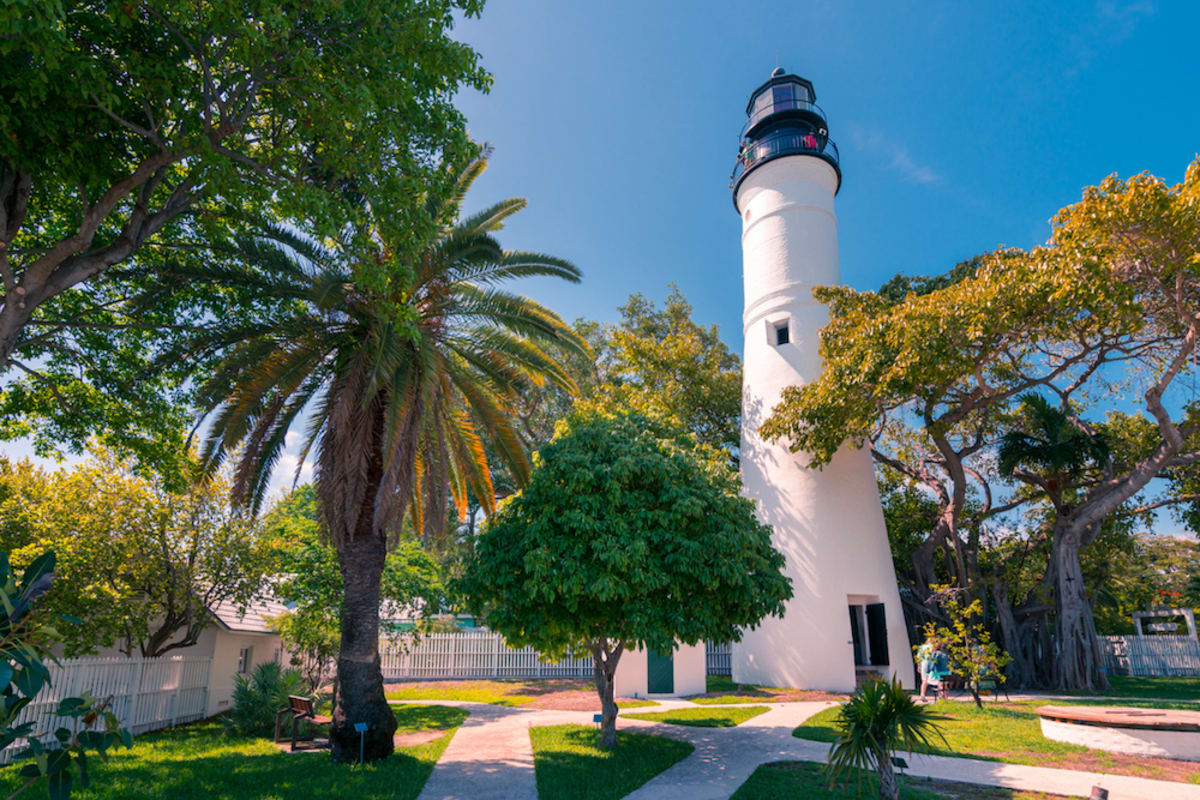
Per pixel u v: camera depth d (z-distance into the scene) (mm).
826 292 19984
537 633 10422
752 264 22609
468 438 13359
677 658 17188
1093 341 18016
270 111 9922
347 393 10242
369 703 10070
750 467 21234
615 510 10344
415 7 8516
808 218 21844
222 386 10438
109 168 8633
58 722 11266
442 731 12938
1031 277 14930
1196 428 17797
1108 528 22812
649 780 8883
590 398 26875
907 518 24203
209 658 16516
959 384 20000
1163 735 9344
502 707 16469
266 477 11758
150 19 8117
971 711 13422
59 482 14703
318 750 11203
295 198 8344
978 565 22422
